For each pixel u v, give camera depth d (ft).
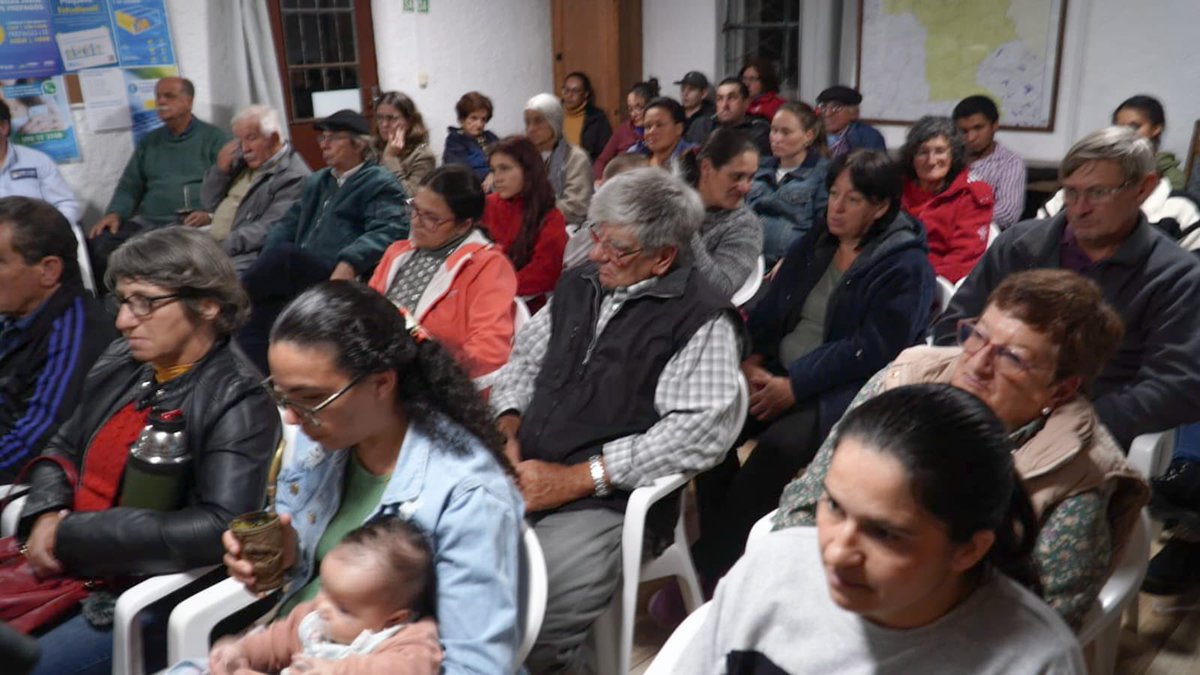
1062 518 3.74
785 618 3.16
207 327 4.87
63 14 14.39
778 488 6.95
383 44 18.69
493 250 8.13
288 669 3.51
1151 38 14.79
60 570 4.78
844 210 7.14
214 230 13.74
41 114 14.47
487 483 3.85
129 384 5.20
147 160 14.79
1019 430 4.05
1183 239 9.53
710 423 5.61
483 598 3.66
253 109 12.78
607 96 20.80
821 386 7.03
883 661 2.93
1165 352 5.91
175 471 4.70
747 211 8.91
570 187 14.75
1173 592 7.18
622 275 5.94
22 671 1.99
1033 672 2.71
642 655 6.72
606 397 5.89
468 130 17.30
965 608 2.84
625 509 5.69
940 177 10.23
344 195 11.28
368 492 4.14
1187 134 14.82
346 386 3.70
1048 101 16.05
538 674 5.28
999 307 4.00
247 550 3.99
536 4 21.01
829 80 18.72
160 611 4.81
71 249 5.96
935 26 16.96
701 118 17.87
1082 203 6.03
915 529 2.51
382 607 3.64
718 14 19.71
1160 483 7.07
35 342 5.85
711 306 5.80
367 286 4.00
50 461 5.21
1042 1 15.64
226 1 16.03
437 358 4.05
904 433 2.52
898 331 6.86
